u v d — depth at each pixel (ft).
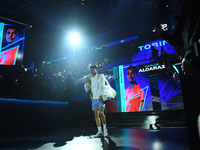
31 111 19.75
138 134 13.61
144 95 33.55
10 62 36.73
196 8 2.36
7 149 9.56
